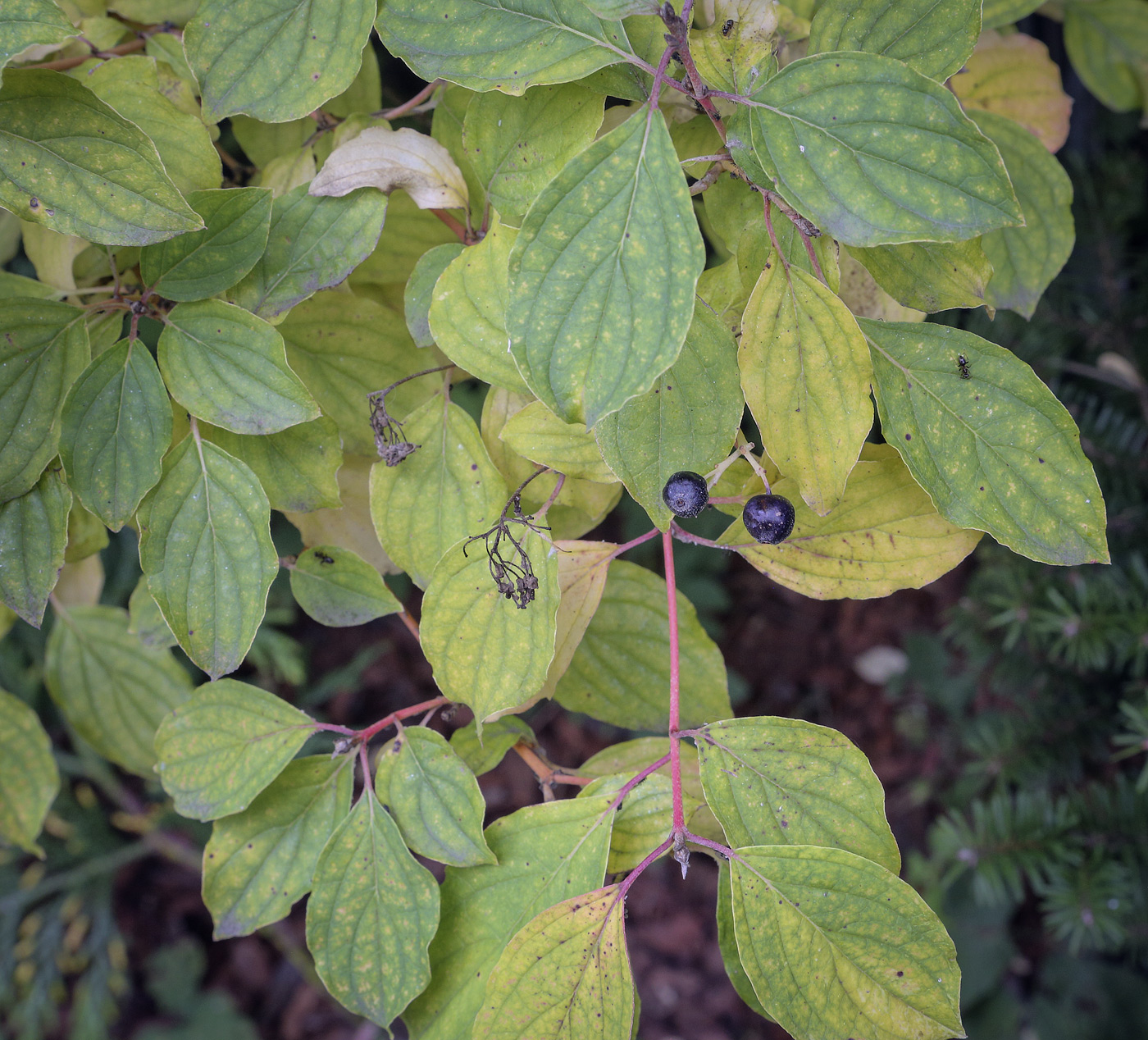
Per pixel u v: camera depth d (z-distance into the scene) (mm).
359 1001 246
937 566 250
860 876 227
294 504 265
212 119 249
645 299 210
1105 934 440
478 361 246
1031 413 234
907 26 244
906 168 214
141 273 248
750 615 767
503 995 233
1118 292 464
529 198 247
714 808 238
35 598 250
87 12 289
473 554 249
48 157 231
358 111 286
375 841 250
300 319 277
